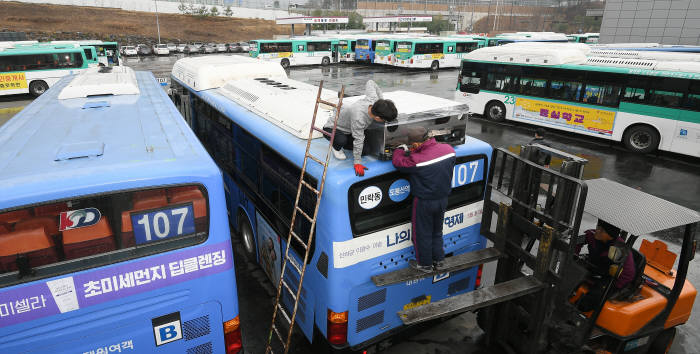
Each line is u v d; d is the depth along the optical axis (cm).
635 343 443
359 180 368
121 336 322
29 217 276
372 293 416
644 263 416
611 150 1379
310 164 400
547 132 1614
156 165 312
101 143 362
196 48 5856
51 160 322
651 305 418
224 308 355
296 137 467
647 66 1301
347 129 376
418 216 388
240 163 633
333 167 379
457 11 14175
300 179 387
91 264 297
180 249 322
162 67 3809
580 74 1444
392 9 13725
